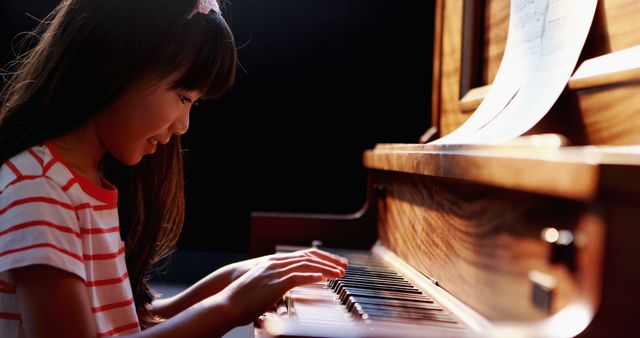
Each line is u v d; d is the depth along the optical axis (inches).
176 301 47.2
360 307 32.3
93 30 36.3
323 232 64.1
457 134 44.0
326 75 119.3
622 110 34.0
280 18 119.0
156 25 36.0
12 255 31.0
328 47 118.7
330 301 36.8
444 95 66.0
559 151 19.9
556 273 21.0
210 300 33.0
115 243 38.6
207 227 124.4
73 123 36.1
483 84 59.7
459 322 30.2
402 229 49.8
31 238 31.3
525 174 20.3
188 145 122.6
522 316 23.6
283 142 121.8
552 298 21.1
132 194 46.7
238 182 123.1
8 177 33.5
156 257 49.6
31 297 31.0
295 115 121.1
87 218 35.4
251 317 32.8
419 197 44.0
